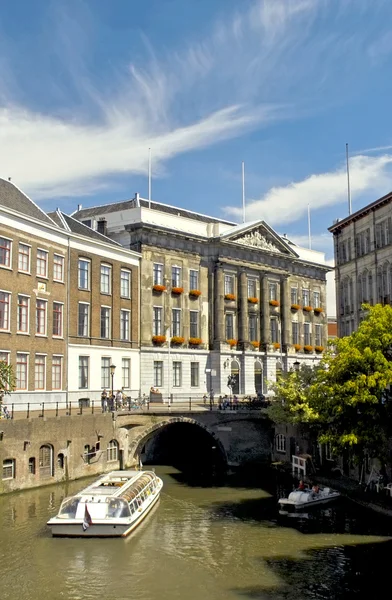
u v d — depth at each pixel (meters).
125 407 51.78
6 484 37.72
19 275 47.03
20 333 46.91
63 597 23.61
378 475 38.97
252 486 44.16
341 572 26.12
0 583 24.86
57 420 41.66
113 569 26.45
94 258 56.38
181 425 57.03
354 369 35.84
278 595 23.83
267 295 75.75
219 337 69.31
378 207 54.69
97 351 56.09
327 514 35.34
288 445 51.69
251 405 54.69
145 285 62.97
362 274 57.47
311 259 85.44
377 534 31.34
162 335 64.38
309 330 83.31
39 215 51.56
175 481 46.12
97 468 45.09
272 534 31.56
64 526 30.45
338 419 36.78
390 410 35.28
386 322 35.56
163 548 29.27
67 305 52.72
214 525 33.34
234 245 70.94
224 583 25.03
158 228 63.78
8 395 45.28
